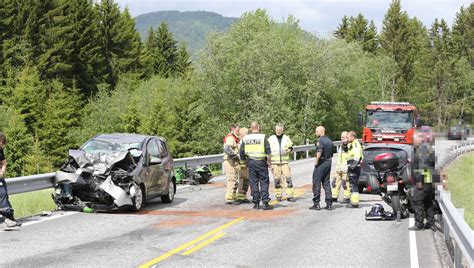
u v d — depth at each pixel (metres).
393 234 11.20
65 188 13.41
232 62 56.28
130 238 10.42
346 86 63.12
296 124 55.16
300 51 57.38
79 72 73.69
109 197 13.38
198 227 11.71
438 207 11.95
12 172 57.41
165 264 8.38
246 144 14.63
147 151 14.47
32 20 67.31
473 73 101.25
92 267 8.13
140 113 68.12
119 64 81.88
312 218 13.22
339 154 16.38
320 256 9.05
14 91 60.47
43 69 66.81
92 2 84.00
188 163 22.17
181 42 106.06
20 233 10.85
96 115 68.19
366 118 28.28
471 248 6.80
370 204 15.97
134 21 92.69
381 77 89.31
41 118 61.78
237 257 8.91
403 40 101.56
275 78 56.56
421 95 100.12
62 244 9.82
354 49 72.12
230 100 57.78
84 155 13.53
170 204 15.47
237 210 14.39
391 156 12.84
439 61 101.38
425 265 8.53
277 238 10.60
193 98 68.62
